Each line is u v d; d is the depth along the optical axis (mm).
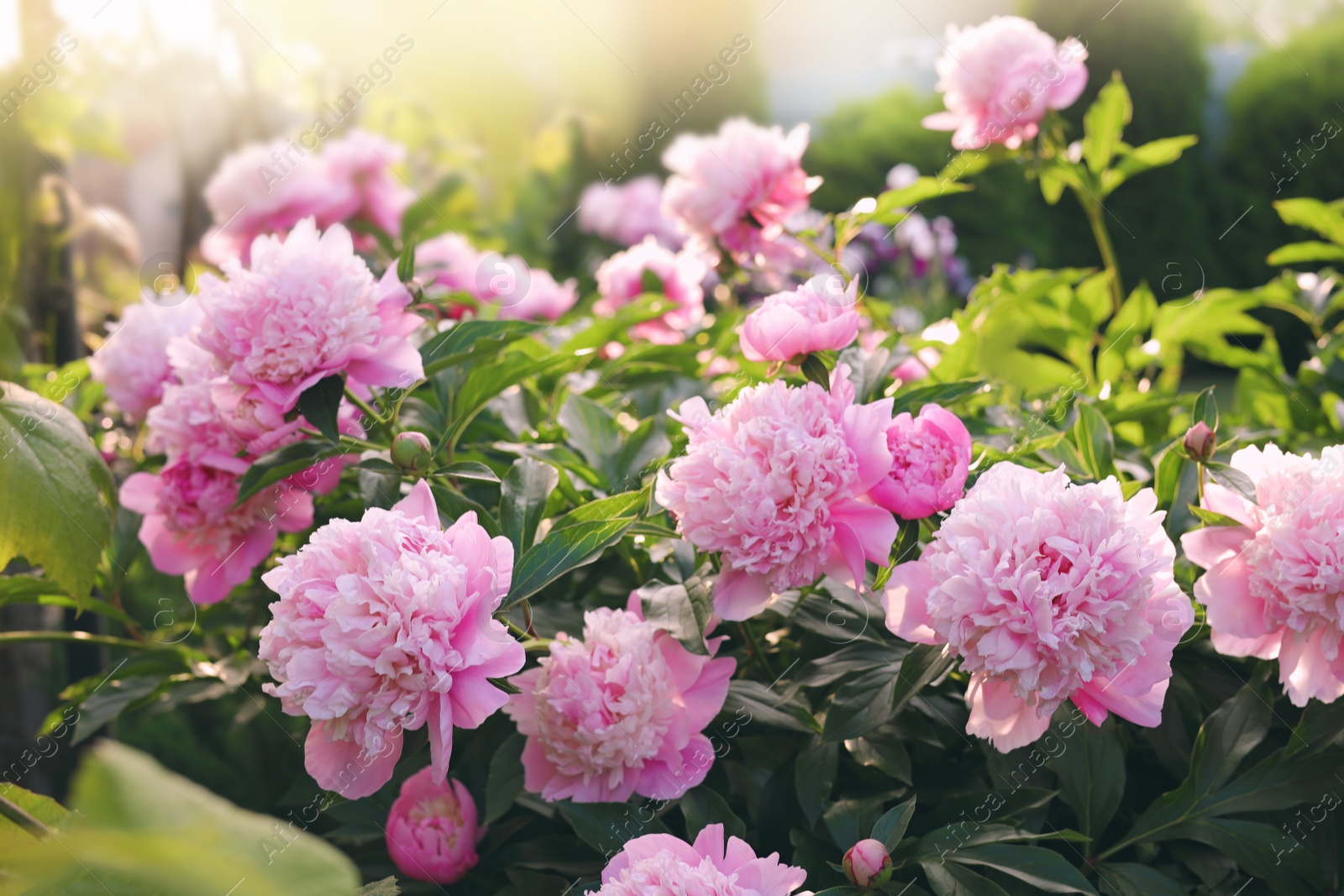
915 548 1111
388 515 1053
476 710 1026
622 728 1086
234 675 1315
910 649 1144
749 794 1175
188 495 1253
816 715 1169
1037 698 1049
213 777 1871
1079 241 4941
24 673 1599
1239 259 4781
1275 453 1108
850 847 1090
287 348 1143
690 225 1506
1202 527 1130
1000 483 1064
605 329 1409
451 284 1793
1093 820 1119
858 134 5582
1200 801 1122
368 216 2109
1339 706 1127
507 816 1248
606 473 1250
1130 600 1035
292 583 1037
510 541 1122
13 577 1269
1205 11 4941
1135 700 1057
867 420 1087
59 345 1639
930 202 4973
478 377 1237
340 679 1024
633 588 1278
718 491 1078
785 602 1184
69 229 1639
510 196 3332
